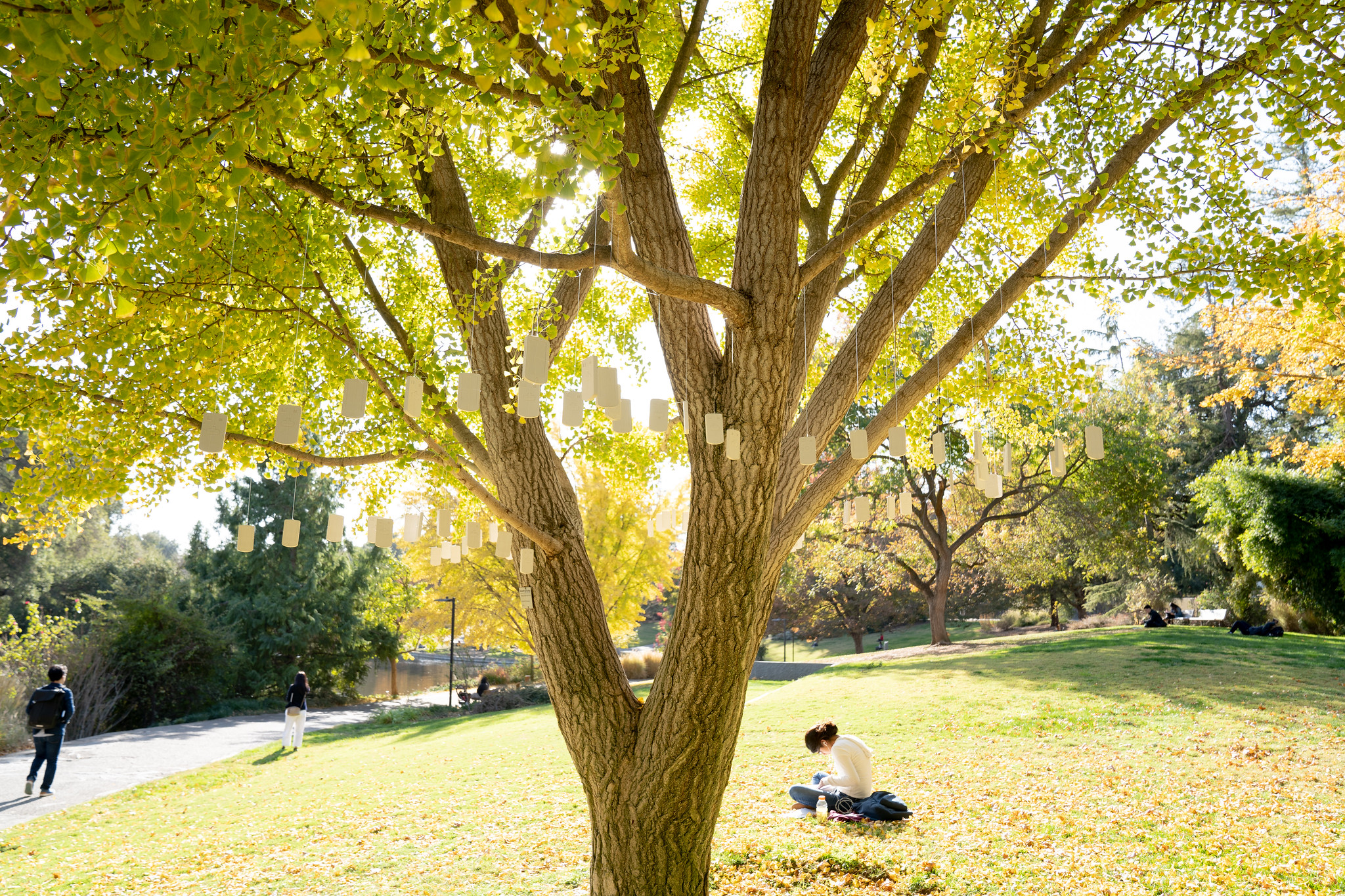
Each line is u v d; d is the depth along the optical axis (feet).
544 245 20.26
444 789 29.07
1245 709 32.60
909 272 16.12
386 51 9.26
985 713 35.53
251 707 81.87
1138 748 27.84
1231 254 14.46
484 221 19.61
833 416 15.80
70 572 105.09
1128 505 77.56
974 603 127.65
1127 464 77.20
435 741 43.50
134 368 15.08
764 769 27.91
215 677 78.38
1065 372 19.31
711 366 13.15
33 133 8.25
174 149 8.18
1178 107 14.53
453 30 10.59
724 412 12.20
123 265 8.68
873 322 15.99
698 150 26.84
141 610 74.84
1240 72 14.14
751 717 39.17
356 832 23.71
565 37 8.13
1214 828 18.90
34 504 15.65
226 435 13.74
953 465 81.71
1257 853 17.11
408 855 20.67
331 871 19.65
